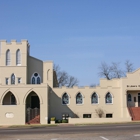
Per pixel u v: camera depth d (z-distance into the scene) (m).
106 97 66.94
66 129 38.53
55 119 62.47
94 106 66.44
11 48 65.81
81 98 66.69
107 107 66.50
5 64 65.38
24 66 65.25
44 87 59.69
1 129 44.06
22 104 58.88
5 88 59.44
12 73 65.12
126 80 65.88
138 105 67.56
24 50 65.75
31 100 64.56
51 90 66.62
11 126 52.06
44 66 67.88
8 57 65.81
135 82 65.81
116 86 68.25
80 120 58.75
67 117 65.88
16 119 58.34
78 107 66.25
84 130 35.81
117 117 65.19
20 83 62.41
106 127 40.84
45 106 59.19
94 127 41.69
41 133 32.97
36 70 67.69
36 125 53.34
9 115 58.53
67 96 66.69
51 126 49.59
